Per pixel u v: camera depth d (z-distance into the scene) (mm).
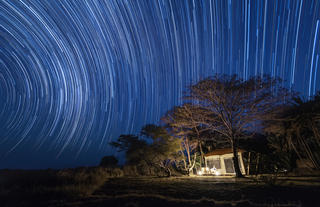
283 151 24625
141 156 29984
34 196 9039
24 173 16656
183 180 20078
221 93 23359
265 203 7941
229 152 27828
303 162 23594
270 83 22797
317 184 12797
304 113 22266
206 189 12703
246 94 22938
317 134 21938
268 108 23094
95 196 10047
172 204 8242
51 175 15312
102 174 24953
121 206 7824
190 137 31609
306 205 7422
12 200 8242
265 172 25531
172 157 29109
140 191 12109
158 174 30688
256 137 30859
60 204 8062
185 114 27141
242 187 12984
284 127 23531
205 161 31234
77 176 14945
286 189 11242
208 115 26203
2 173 15086
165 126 30000
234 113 23844
